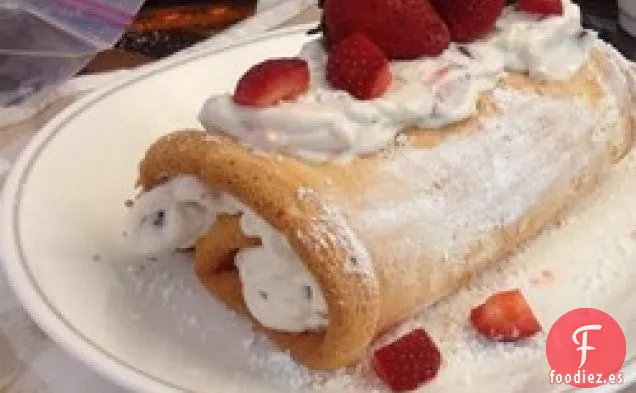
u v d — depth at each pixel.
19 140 0.53
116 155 0.49
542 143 0.45
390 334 0.42
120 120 0.51
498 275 0.45
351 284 0.38
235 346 0.41
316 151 0.40
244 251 0.40
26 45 0.58
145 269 0.44
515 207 0.44
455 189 0.42
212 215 0.41
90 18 0.58
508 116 0.45
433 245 0.41
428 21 0.43
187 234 0.42
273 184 0.38
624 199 0.49
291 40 0.57
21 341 0.42
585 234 0.47
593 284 0.44
